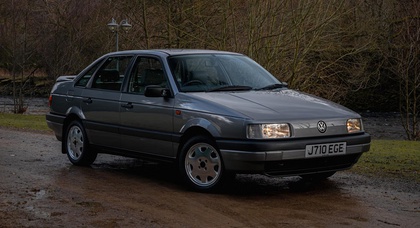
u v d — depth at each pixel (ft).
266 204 21.63
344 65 81.25
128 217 19.54
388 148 42.42
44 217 19.48
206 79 25.71
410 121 102.68
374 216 19.76
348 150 23.62
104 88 28.91
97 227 18.25
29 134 47.80
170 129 24.90
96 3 106.32
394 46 86.63
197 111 23.77
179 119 24.44
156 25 84.84
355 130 24.21
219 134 22.85
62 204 21.42
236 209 20.80
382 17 90.79
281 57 71.97
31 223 18.69
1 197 22.57
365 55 86.12
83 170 29.12
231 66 26.99
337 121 23.63
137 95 26.73
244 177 27.63
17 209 20.58
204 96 24.23
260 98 24.38
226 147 22.57
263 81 26.91
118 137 27.58
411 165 31.04
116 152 28.09
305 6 69.92
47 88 137.49
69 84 31.07
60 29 110.22
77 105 30.14
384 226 18.47
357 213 20.18
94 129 28.99
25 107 113.70
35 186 24.82
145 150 26.32
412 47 80.74
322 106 24.36
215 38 74.84
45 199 22.26
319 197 22.86
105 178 26.94
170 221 19.07
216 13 78.95
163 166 30.71
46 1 111.96
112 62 28.99
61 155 34.37
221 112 22.98
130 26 81.71
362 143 24.09
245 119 22.26
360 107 122.11
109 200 22.18
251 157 21.94
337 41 75.77
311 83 75.00
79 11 108.27
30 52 109.81
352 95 122.11
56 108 31.65
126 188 24.61
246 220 19.24
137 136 26.48
